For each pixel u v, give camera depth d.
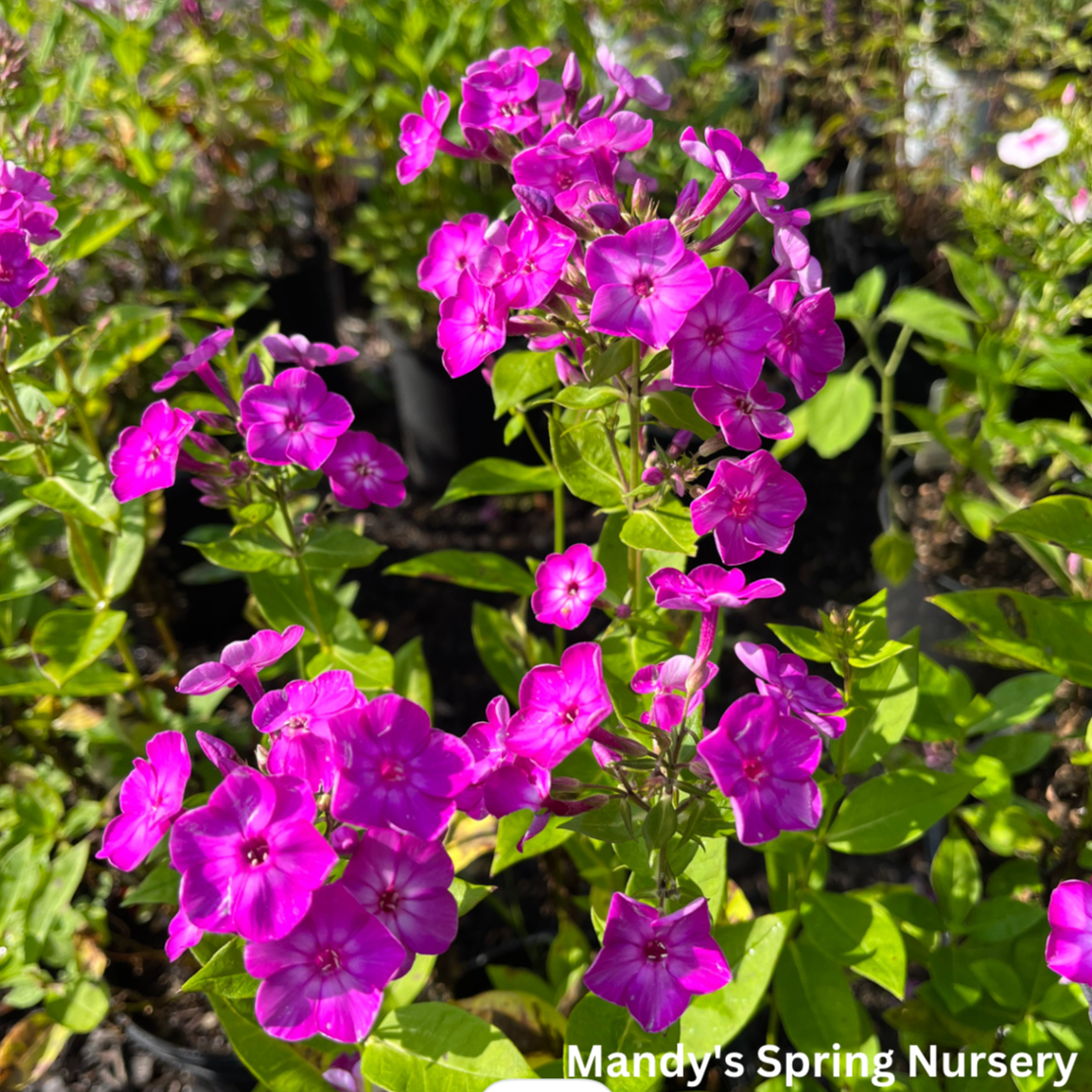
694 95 0.68
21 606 0.46
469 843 0.37
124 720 0.45
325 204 0.75
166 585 0.55
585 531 0.69
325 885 0.24
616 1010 0.28
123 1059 0.46
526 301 0.28
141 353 0.42
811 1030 0.31
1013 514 0.33
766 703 0.24
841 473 0.70
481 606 0.44
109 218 0.41
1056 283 0.43
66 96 0.50
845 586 0.64
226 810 0.24
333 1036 0.23
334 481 0.36
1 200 0.34
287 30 0.68
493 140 0.34
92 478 0.39
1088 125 0.43
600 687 0.25
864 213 0.72
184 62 0.63
